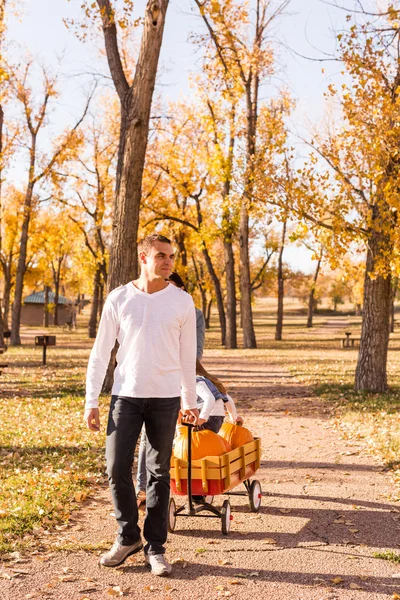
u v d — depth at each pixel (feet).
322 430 33.35
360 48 40.96
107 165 114.52
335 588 13.19
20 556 14.75
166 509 14.26
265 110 94.22
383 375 47.50
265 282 176.96
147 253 14.25
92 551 15.29
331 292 333.01
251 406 42.37
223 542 16.11
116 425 13.83
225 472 16.52
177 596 12.72
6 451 26.94
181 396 15.08
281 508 19.21
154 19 39.70
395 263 41.37
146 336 13.87
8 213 142.10
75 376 58.44
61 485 21.09
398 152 41.04
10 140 96.68
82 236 134.92
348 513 18.62
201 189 108.88
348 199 44.34
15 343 115.24
